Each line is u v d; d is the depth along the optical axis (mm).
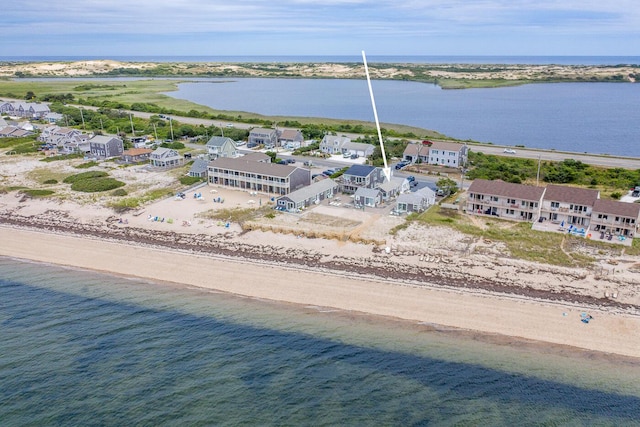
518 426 36188
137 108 189000
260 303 53156
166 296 54906
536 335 46562
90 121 161500
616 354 43844
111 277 59531
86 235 71500
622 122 178875
